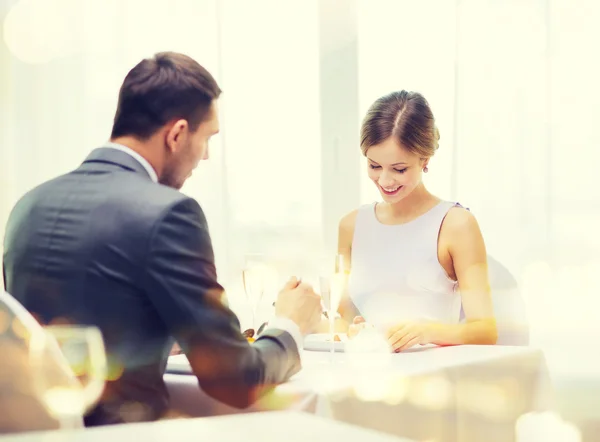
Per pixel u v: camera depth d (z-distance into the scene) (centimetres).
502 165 314
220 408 153
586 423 298
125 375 138
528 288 309
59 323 141
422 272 262
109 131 371
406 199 272
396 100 254
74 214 144
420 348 202
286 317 154
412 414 159
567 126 305
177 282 135
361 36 347
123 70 370
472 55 320
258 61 359
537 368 197
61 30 374
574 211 304
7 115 377
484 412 178
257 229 355
